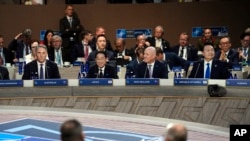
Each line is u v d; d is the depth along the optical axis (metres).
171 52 22.02
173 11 29.88
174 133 5.87
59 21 29.91
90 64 17.34
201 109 14.34
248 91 14.08
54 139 10.29
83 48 23.27
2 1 30.28
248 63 20.48
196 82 14.38
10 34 29.91
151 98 14.43
